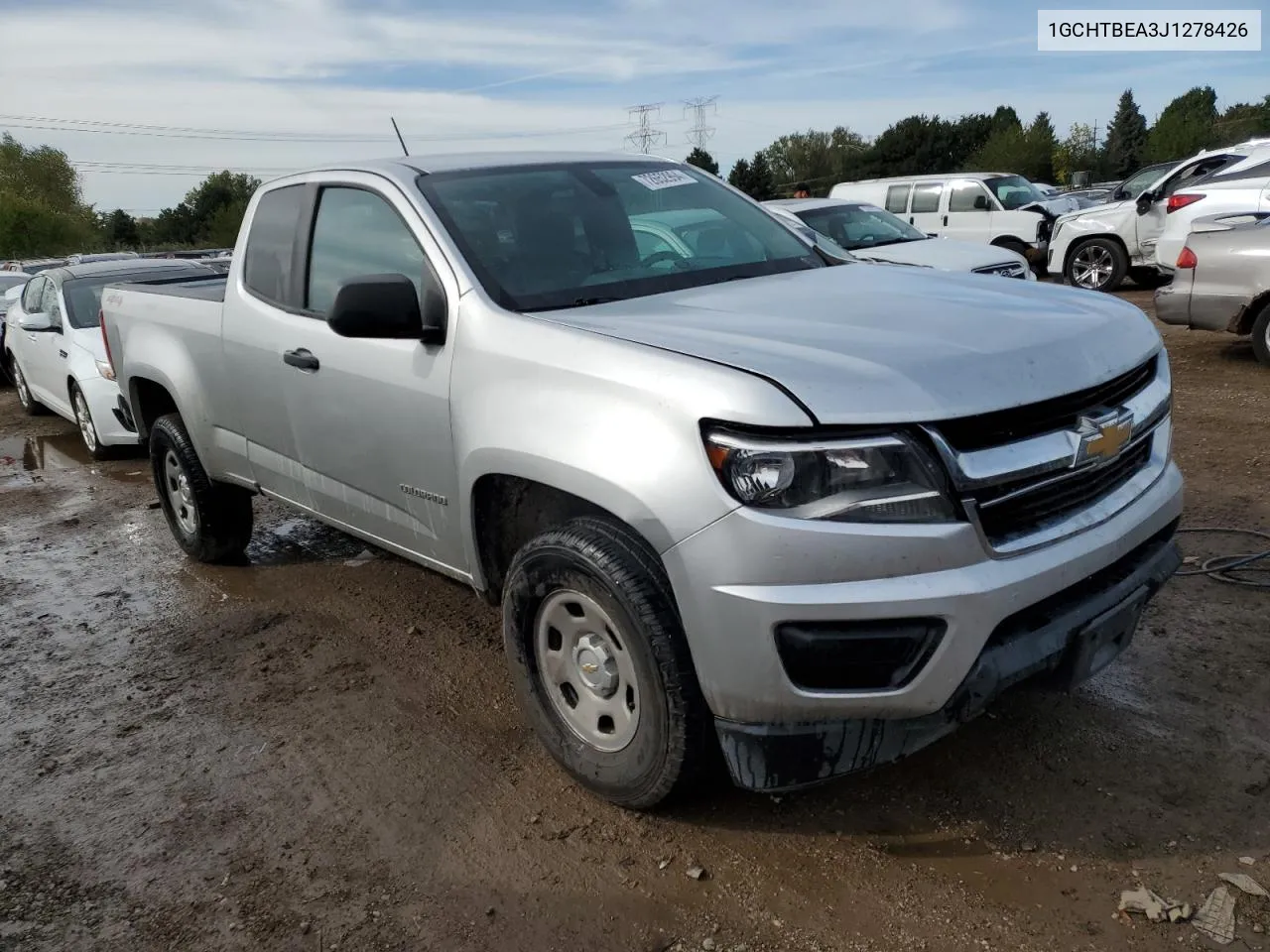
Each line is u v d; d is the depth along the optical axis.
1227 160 12.77
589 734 3.01
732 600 2.42
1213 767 3.01
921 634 2.37
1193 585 4.22
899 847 2.77
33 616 5.07
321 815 3.14
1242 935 2.36
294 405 4.01
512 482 3.13
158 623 4.83
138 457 8.72
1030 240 16.08
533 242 3.50
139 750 3.64
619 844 2.87
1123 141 91.19
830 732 2.49
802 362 2.50
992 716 3.37
